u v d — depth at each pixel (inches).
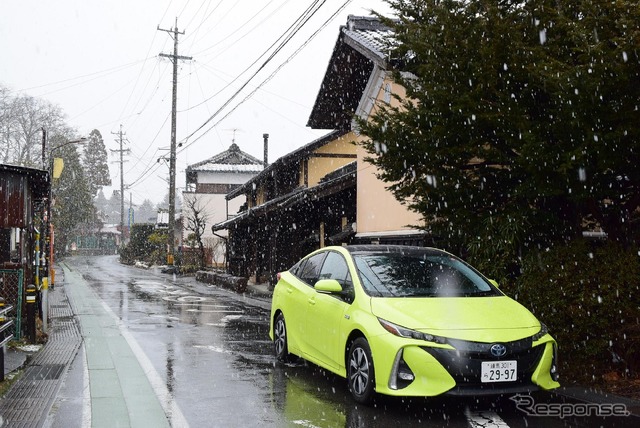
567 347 244.8
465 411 207.5
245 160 1951.3
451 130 261.4
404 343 195.8
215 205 1827.0
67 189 2313.0
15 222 421.1
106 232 3663.9
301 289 277.1
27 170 425.1
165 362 297.9
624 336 226.5
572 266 243.0
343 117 667.4
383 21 298.5
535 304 253.4
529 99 253.4
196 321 473.1
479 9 263.6
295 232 829.8
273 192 1003.3
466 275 249.8
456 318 204.5
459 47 255.0
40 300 432.5
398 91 503.8
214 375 267.0
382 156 293.7
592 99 207.3
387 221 526.3
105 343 357.1
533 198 267.1
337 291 233.5
